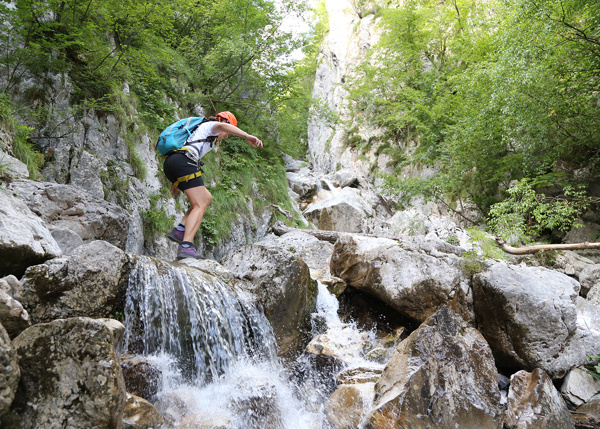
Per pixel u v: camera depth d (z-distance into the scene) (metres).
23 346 2.03
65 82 6.36
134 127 7.63
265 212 11.25
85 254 3.00
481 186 11.95
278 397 3.31
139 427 2.37
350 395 3.24
